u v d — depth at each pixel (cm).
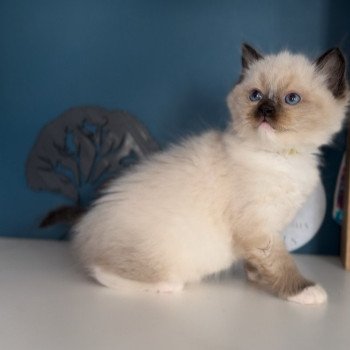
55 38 50
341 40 49
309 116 41
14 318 37
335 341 36
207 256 42
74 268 46
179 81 50
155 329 37
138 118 51
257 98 42
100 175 51
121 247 42
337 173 50
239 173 42
